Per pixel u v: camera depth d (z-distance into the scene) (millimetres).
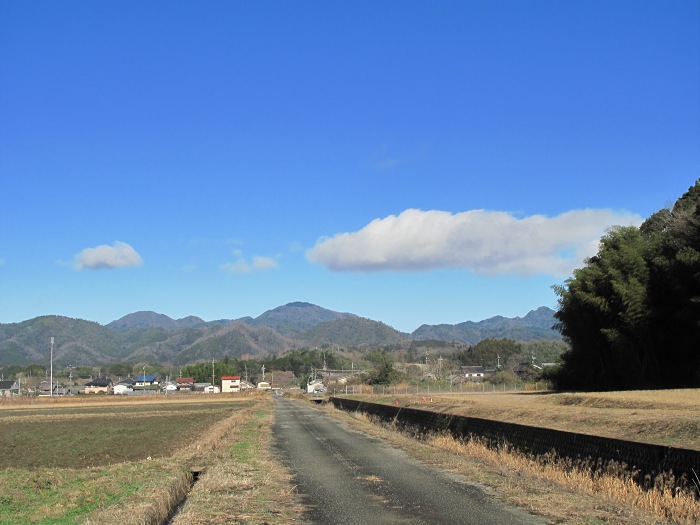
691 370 38969
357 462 17531
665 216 49000
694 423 15359
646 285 41094
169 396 108188
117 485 13484
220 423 39844
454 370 137125
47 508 11562
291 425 36250
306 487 13258
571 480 12508
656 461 11195
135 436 36938
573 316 49688
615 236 47750
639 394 28703
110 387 168500
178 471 15227
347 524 9688
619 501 10586
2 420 54562
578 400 28828
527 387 72250
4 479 15438
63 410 71812
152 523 9836
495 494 11750
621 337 42250
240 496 11766
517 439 17359
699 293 36875
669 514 9555
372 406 46094
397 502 11383
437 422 26547
